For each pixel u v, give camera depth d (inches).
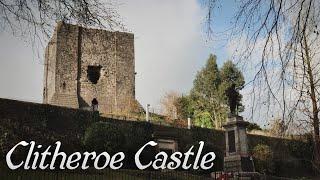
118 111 1975.9
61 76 1950.1
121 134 1094.4
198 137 1489.9
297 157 1451.8
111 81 2047.2
